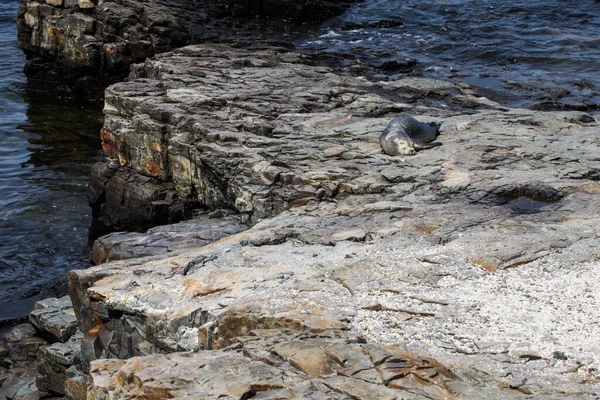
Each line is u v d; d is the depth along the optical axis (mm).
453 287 7988
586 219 10078
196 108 16109
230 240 10703
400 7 31531
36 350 12141
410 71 23016
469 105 18297
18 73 30062
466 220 10289
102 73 27156
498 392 5859
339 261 9102
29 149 23359
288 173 12750
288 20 29844
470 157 13031
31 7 27891
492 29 27875
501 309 7371
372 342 6852
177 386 6078
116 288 9438
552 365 6273
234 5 29828
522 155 13102
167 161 16141
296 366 6316
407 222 10391
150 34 26672
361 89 19047
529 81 21766
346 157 13414
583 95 20609
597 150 13344
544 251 8750
